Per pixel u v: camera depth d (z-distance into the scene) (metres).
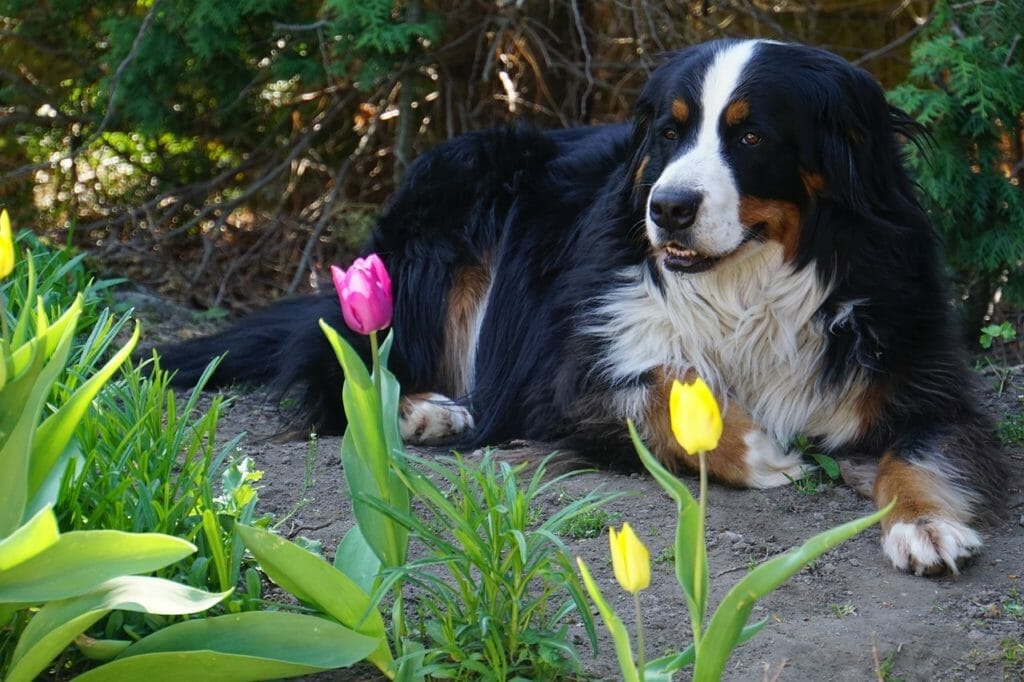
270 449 4.67
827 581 3.47
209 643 2.65
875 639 3.11
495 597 2.84
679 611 3.24
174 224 8.43
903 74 8.02
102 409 3.44
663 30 7.85
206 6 6.95
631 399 4.48
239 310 7.70
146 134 7.77
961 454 4.09
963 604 3.34
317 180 8.59
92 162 8.38
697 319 4.51
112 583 2.52
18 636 2.80
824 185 4.30
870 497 4.08
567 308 4.93
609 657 3.01
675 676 2.96
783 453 4.48
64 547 2.40
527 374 5.10
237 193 8.55
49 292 5.22
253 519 3.49
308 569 2.69
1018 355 6.57
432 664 2.80
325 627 2.65
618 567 2.15
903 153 4.74
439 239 5.51
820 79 4.25
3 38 8.30
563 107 8.21
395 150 7.94
